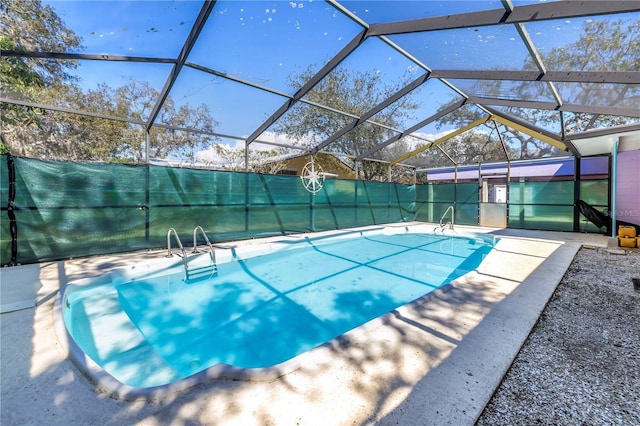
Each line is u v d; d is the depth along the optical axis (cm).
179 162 1002
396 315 272
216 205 686
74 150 872
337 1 365
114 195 549
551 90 473
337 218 955
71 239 507
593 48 340
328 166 1232
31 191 473
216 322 367
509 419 150
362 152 1026
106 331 324
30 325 254
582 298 328
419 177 1650
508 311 286
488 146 1019
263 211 773
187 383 171
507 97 578
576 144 726
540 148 952
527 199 966
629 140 660
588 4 276
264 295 456
